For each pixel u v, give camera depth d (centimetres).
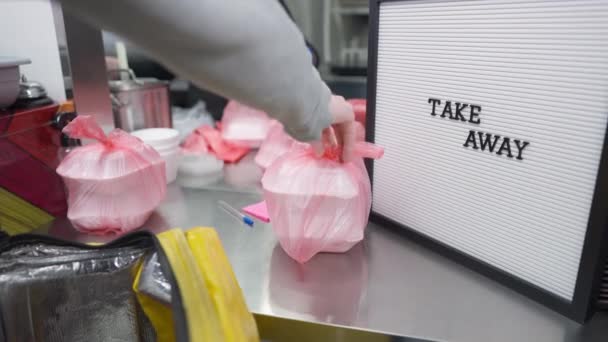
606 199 44
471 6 52
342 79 151
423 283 58
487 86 53
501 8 49
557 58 46
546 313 52
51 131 77
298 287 58
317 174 61
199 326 41
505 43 50
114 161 70
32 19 77
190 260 44
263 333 54
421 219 66
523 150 51
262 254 67
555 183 49
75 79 81
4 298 44
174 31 31
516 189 52
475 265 59
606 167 43
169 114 117
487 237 57
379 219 73
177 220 78
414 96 62
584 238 47
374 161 71
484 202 57
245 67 35
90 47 82
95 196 71
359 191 63
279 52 36
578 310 49
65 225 77
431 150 62
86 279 46
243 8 33
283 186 62
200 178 100
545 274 52
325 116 46
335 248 65
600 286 49
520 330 49
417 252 66
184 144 117
